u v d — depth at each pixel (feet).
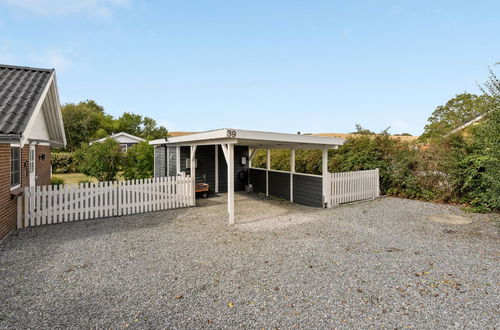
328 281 12.60
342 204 32.04
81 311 10.14
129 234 20.42
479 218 24.73
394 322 9.41
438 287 11.94
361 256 15.79
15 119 18.61
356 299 10.98
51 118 35.22
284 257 15.69
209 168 41.83
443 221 23.84
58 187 25.45
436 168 31.37
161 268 14.16
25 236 19.84
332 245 17.78
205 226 22.81
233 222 23.44
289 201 35.42
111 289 11.88
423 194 32.81
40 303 10.70
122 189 27.04
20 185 26.55
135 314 9.95
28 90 23.52
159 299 11.04
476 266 14.21
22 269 14.01
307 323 9.37
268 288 11.94
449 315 9.79
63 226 22.71
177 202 30.66
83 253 16.38
